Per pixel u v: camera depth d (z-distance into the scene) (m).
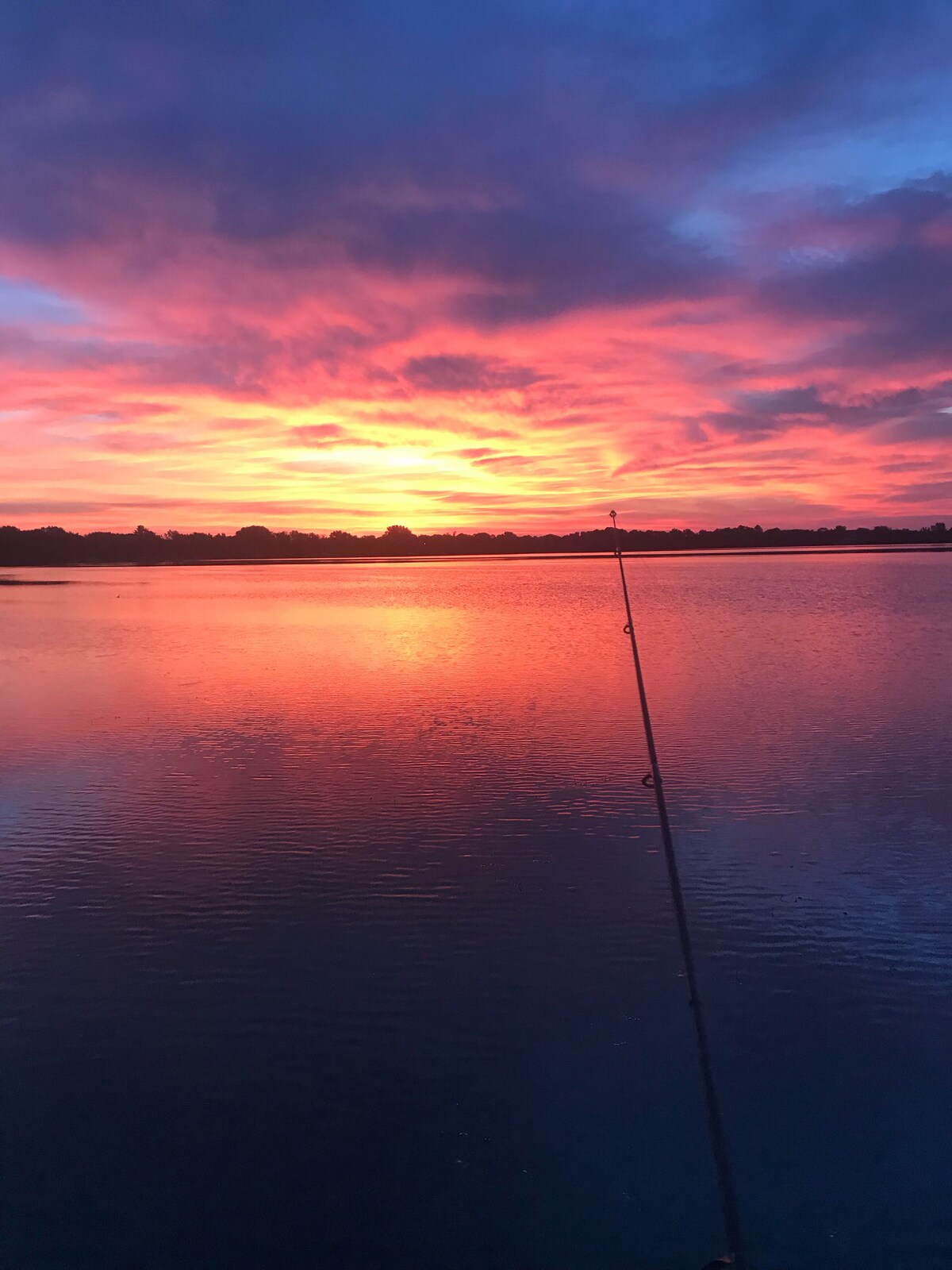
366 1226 4.69
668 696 15.55
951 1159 5.00
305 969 6.85
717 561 78.75
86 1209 4.79
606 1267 4.46
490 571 68.94
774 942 7.18
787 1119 5.31
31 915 7.71
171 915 7.68
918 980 6.62
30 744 13.05
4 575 71.25
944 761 11.62
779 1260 4.46
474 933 7.35
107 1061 5.87
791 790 10.60
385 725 13.83
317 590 46.06
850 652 20.14
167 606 35.97
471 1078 5.68
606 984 6.64
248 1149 5.15
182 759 12.16
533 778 11.12
